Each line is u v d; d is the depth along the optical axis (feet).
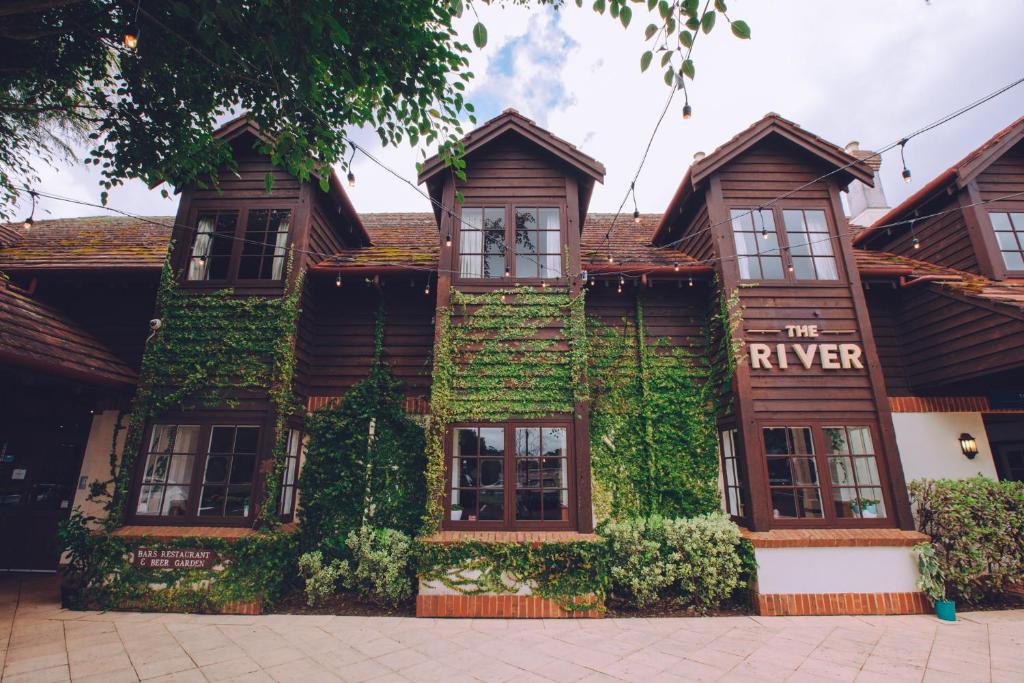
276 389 21.13
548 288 21.88
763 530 19.58
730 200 23.86
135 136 17.99
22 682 12.40
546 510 19.94
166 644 15.15
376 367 24.50
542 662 13.93
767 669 13.38
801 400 21.04
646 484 22.61
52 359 18.98
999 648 14.74
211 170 19.70
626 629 16.83
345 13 14.03
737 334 21.72
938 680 12.55
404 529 22.09
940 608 17.69
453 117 16.26
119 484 20.17
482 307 21.67
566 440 20.27
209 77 16.42
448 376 20.68
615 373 24.00
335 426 23.52
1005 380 22.06
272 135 17.66
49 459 24.44
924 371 23.81
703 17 9.21
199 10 13.76
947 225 25.79
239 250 23.18
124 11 15.03
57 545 23.61
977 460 23.12
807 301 22.33
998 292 21.31
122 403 24.07
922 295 24.09
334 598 19.85
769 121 23.89
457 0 10.82
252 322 22.04
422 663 13.84
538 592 18.28
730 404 21.99
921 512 20.45
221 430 21.50
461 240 22.88
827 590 18.58
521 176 23.71
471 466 20.48
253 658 14.11
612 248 29.73
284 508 21.71
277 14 13.00
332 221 26.84
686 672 13.21
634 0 10.03
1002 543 18.60
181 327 21.90
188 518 20.07
